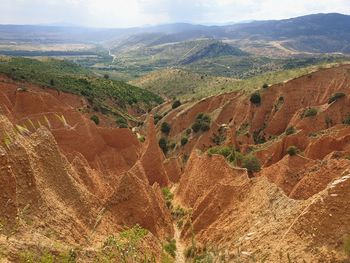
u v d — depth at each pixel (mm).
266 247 35625
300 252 31469
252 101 117125
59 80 146250
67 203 43438
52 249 32562
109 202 50906
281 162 64688
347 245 29406
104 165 78312
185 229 55719
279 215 40250
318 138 77062
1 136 39031
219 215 52000
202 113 120625
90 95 142000
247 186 51375
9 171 34406
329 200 32281
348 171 36000
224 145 94375
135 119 149875
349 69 114688
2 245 29281
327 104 105062
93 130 80750
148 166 78125
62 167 46000
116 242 38000
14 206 34094
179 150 113562
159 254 46406
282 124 111688
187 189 67812
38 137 46094
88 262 34562
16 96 87562
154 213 54469
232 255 38688
